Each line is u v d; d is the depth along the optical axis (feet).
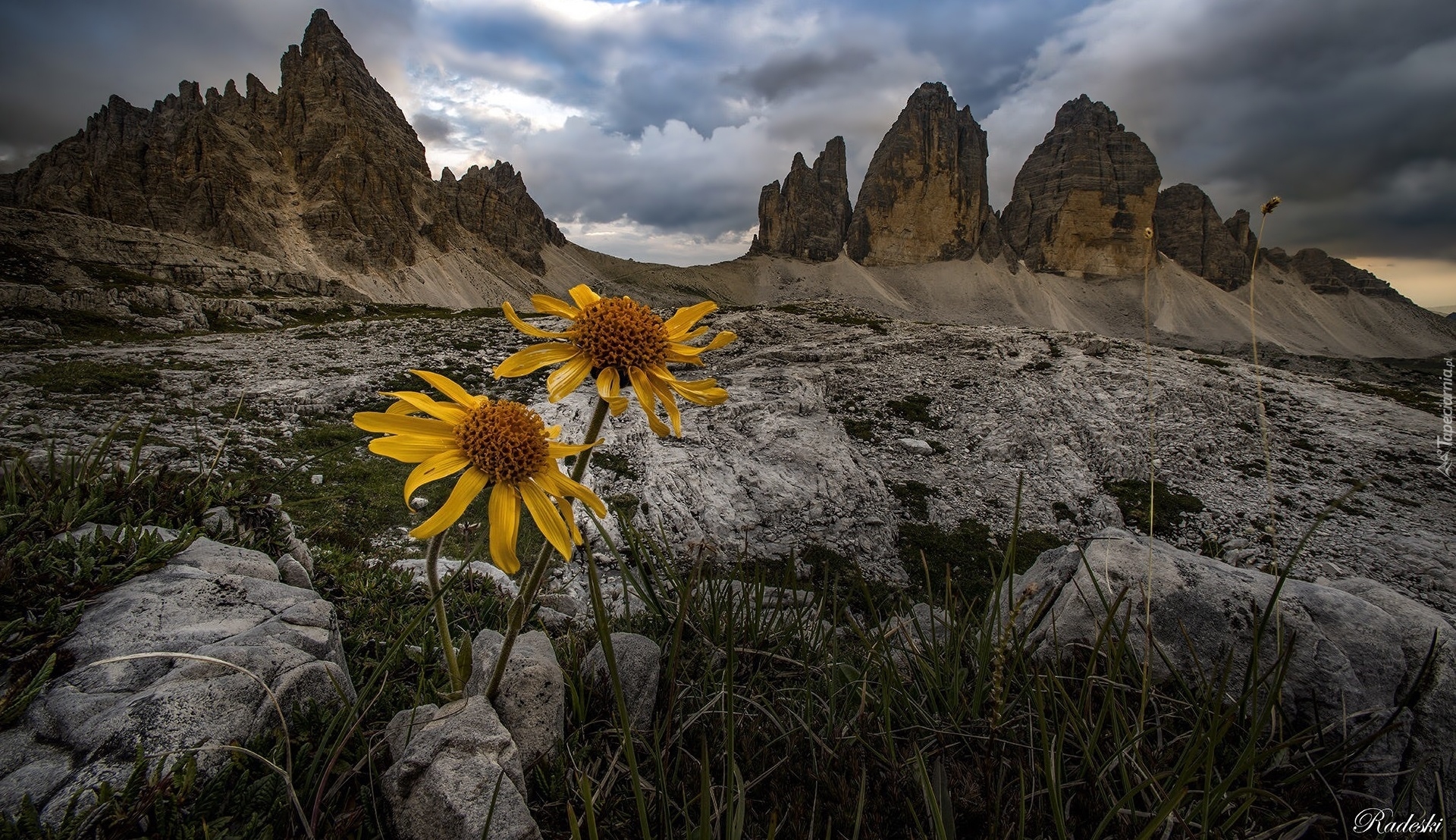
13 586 7.54
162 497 10.94
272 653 7.25
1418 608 9.45
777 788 6.35
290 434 58.08
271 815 5.40
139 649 7.12
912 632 10.61
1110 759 6.26
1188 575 9.84
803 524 55.62
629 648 8.51
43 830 4.70
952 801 6.16
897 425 85.10
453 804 5.45
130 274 216.33
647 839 4.48
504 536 4.62
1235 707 5.91
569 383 5.12
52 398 60.39
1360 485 4.80
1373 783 6.73
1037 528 64.08
